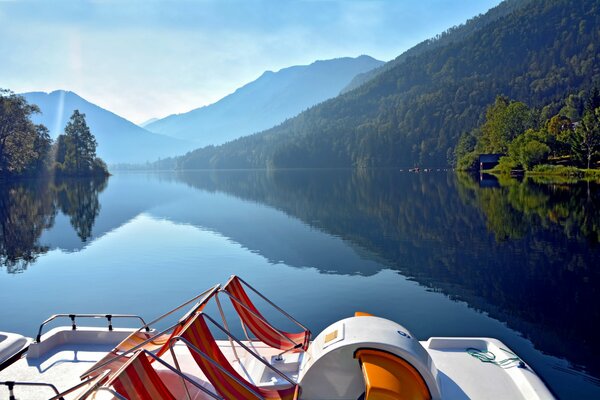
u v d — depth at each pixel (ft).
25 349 15.88
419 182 206.18
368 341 11.51
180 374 10.80
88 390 9.41
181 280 43.14
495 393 12.79
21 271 47.52
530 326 30.60
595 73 522.47
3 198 147.02
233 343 15.93
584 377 23.38
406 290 39.09
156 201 138.21
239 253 56.24
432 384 11.25
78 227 80.69
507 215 83.35
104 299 37.40
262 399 11.89
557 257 49.98
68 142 326.65
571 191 129.29
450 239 62.69
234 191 182.50
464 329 30.09
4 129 232.94
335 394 12.01
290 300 36.68
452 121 462.60
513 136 297.94
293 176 343.46
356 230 73.72
